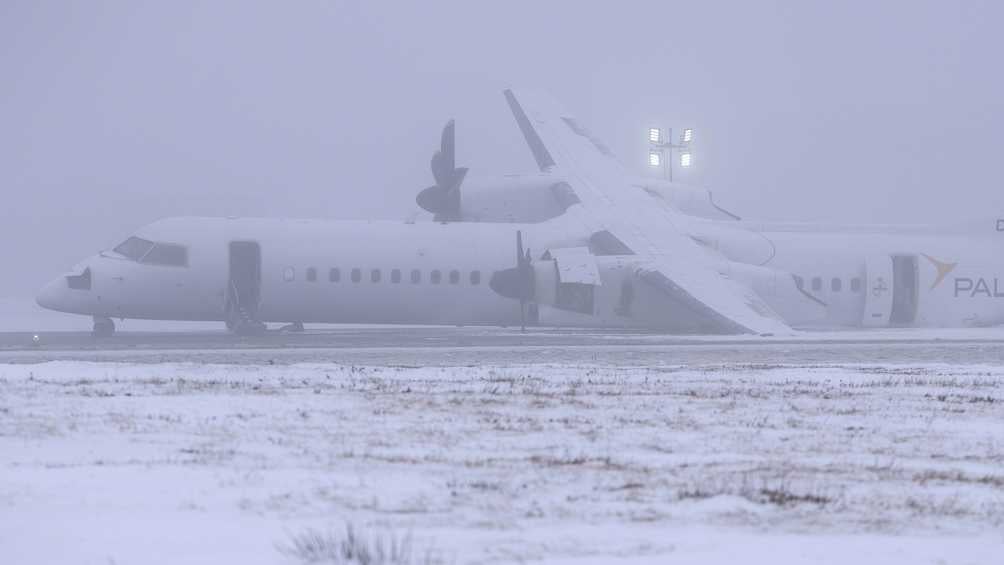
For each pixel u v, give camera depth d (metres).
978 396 96.69
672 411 83.44
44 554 38.31
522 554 39.72
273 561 37.72
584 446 65.19
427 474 54.50
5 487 49.81
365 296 192.25
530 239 196.38
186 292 189.12
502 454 61.50
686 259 188.62
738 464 59.34
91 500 47.34
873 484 53.88
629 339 173.62
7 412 77.19
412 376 110.50
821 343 167.75
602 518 45.59
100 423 71.75
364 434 68.62
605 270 187.50
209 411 79.00
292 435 67.69
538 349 152.88
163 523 43.19
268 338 180.25
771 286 194.75
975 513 47.44
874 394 97.75
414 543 40.75
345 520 44.34
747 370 122.69
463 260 193.75
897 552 40.81
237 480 51.97
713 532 43.59
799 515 46.66
